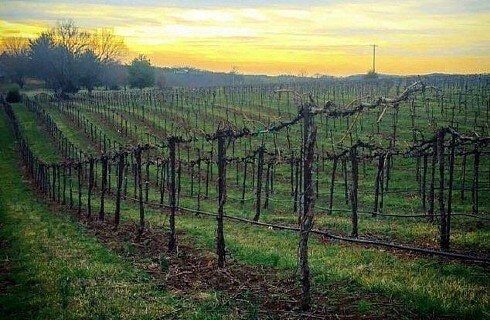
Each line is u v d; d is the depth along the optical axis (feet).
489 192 103.71
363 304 33.81
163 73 582.35
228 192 120.16
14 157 186.39
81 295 39.50
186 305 36.35
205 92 320.70
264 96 288.51
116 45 498.69
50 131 228.43
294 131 190.49
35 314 36.40
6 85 510.17
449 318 31.50
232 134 48.06
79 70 465.47
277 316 33.45
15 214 89.35
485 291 36.50
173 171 57.11
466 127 171.42
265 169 128.98
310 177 34.58
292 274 42.88
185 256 52.80
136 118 250.57
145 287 41.47
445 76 308.40
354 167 68.59
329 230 71.00
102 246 60.18
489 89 268.41
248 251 52.49
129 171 155.63
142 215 67.41
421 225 73.82
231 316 33.55
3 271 49.88
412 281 39.22
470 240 59.98
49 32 471.21
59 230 72.79
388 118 200.54
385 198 104.17
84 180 145.38
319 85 283.18
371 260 49.26
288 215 91.35
